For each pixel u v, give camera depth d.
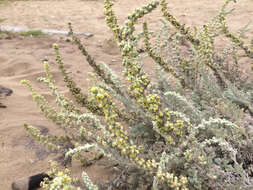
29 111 3.09
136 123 2.29
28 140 2.56
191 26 6.93
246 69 3.88
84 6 10.96
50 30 7.37
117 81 2.06
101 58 5.04
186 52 4.39
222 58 2.87
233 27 6.45
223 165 1.71
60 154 2.38
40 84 3.90
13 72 4.43
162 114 1.39
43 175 2.07
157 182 1.36
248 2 8.61
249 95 2.50
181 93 2.58
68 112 1.98
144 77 1.33
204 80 2.42
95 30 7.46
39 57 5.09
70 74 4.25
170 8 9.20
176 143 1.55
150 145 2.05
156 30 6.72
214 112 2.33
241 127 1.93
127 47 1.30
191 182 1.54
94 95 1.26
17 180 2.00
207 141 1.52
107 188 1.79
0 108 3.09
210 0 9.69
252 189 1.52
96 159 2.18
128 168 1.73
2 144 2.50
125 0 11.20
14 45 5.98
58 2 12.07
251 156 1.90
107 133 1.56
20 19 9.36
